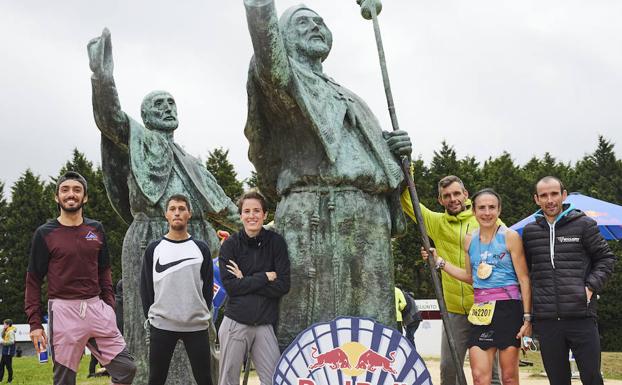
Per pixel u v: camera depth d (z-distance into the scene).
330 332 4.31
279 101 4.61
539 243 4.89
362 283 4.69
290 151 4.86
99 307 4.94
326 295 4.62
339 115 4.84
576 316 4.73
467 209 6.20
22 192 36.81
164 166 6.96
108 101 6.48
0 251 35.81
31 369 18.97
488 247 4.84
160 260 4.88
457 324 5.98
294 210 4.74
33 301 4.86
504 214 32.50
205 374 4.88
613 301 26.06
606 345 26.22
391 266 4.86
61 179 4.94
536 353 17.98
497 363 6.55
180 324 4.77
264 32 4.27
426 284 31.03
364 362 4.29
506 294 4.74
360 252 4.71
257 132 4.92
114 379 4.99
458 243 6.03
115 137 6.76
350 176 4.71
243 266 4.50
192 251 4.93
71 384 4.87
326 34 5.14
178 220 4.93
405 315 11.50
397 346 4.32
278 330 4.68
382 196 4.94
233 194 34.00
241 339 4.41
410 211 5.82
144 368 6.52
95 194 32.72
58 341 4.80
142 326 6.58
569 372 4.83
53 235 4.87
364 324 4.33
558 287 4.77
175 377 6.53
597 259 4.82
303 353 4.27
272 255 4.55
